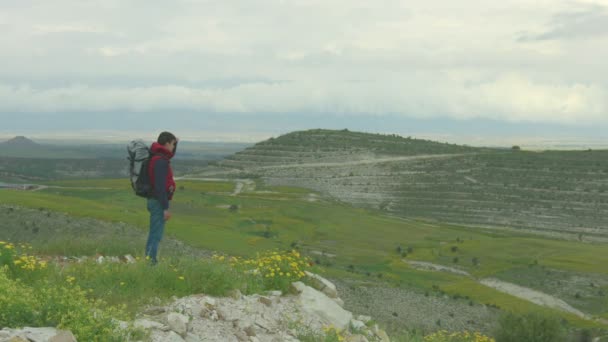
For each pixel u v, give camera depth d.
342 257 114.88
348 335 11.07
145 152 12.27
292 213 160.12
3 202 77.00
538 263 109.56
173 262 12.41
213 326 9.02
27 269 10.83
